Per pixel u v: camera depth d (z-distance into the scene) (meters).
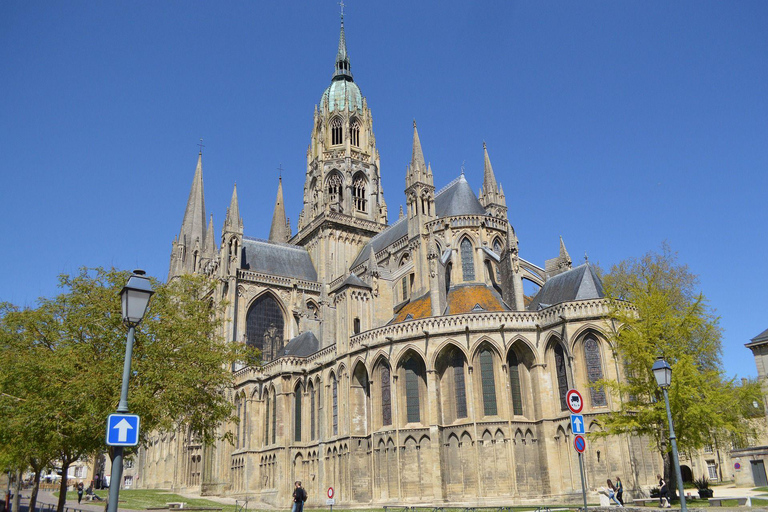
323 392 85.12
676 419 48.53
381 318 86.62
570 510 44.75
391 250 101.62
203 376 51.25
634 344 50.78
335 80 143.50
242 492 93.75
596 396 65.38
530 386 70.75
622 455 62.22
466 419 69.25
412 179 93.88
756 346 92.62
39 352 45.12
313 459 85.56
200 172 172.12
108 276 48.72
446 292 85.69
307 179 137.88
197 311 54.84
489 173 109.69
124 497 93.38
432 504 67.19
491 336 70.88
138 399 42.41
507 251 83.06
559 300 74.56
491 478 67.00
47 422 41.00
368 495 74.44
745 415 66.88
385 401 75.00
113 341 46.50
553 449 67.12
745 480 73.88
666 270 86.94
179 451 112.19
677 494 52.59
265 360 108.25
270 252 123.88
